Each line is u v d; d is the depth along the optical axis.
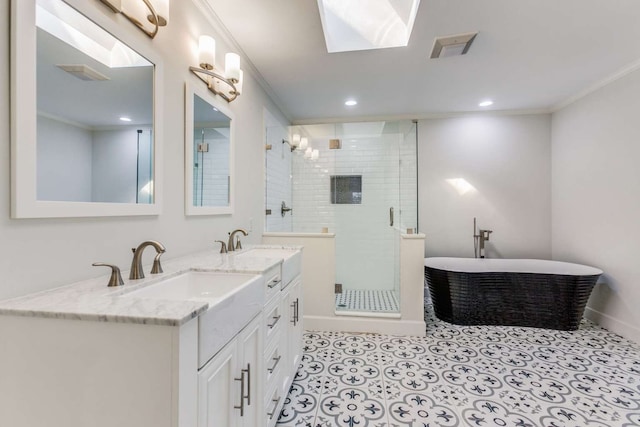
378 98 3.23
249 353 1.14
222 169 2.03
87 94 1.06
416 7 1.77
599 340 2.53
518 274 2.84
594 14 1.82
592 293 2.96
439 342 2.52
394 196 3.54
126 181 1.23
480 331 2.75
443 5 1.74
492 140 3.69
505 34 2.03
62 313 0.74
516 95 3.13
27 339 0.77
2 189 0.82
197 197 1.73
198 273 1.32
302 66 2.48
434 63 2.42
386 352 2.33
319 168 3.68
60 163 0.96
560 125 3.41
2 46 0.82
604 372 2.02
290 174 3.70
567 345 2.44
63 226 0.98
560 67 2.51
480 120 3.71
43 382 0.76
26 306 0.78
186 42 1.61
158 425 0.71
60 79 0.97
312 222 3.66
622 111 2.60
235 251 1.86
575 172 3.18
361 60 2.39
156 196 1.39
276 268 1.52
